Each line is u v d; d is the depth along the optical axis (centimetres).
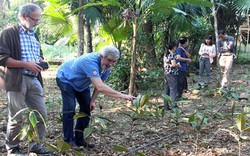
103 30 743
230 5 1099
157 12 586
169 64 530
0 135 388
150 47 802
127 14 586
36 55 311
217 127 418
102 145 355
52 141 363
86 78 328
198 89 707
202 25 1011
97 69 315
